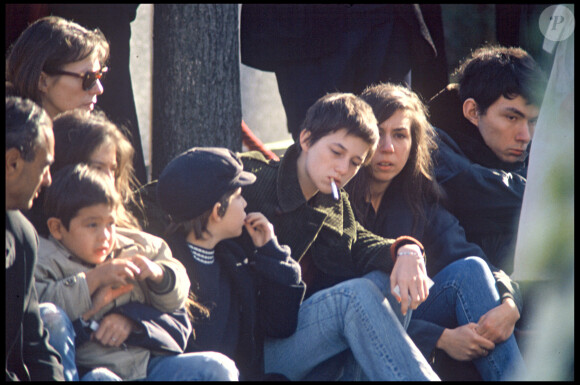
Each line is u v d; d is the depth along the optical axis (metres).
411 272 12.00
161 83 19.12
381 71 18.16
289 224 12.43
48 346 9.47
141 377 10.11
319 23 18.03
